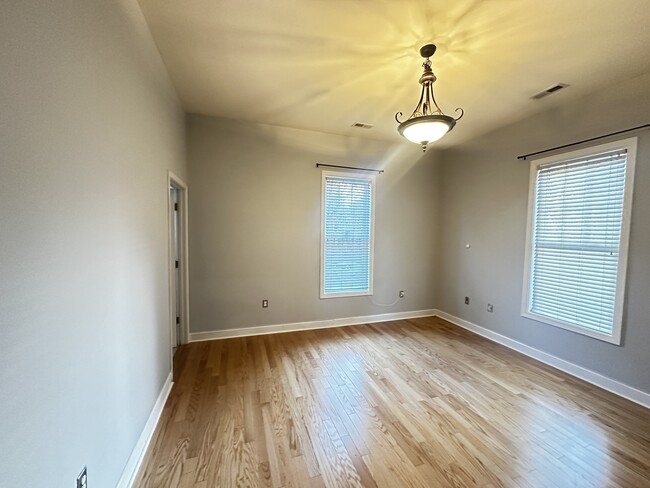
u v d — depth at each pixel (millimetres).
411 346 3389
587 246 2664
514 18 1724
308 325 3971
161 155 2213
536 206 3137
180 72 2391
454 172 4312
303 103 2975
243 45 2031
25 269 792
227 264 3553
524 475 1581
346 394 2355
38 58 842
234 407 2166
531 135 3166
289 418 2039
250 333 3693
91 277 1151
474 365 2914
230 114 3301
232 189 3516
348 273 4172
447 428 1952
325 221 3979
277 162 3693
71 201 1014
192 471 1575
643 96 2281
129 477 1510
